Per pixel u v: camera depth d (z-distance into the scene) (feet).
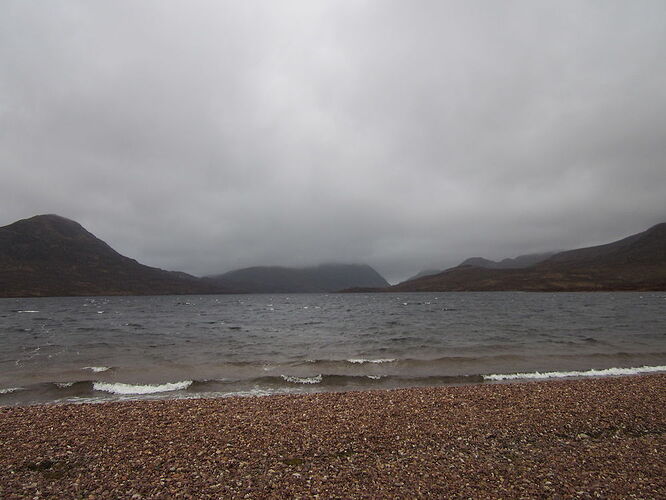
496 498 27.20
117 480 29.73
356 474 30.73
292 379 67.97
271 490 28.22
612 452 34.91
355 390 61.16
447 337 127.75
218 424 41.91
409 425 41.60
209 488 28.48
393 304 433.07
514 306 340.39
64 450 35.22
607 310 267.39
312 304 474.08
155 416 44.65
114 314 287.07
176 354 95.66
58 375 71.61
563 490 28.30
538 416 44.47
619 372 72.90
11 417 44.47
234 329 168.66
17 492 27.96
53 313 296.51
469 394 53.98
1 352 99.60
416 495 27.58
